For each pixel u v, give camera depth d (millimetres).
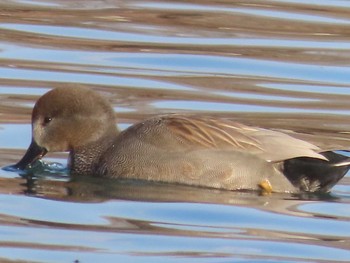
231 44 21297
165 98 18484
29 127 16859
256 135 14500
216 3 23703
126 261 11898
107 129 15125
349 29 22203
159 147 14492
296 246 12578
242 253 12297
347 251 12430
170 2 23625
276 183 14266
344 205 14008
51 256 12000
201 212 13531
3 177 14789
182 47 21016
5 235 12594
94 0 23797
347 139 16844
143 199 13945
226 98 18672
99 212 13445
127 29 21859
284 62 20547
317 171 14273
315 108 18406
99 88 18703
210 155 14305
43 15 22500
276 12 23156
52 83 18859
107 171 14703
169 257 12070
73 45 20875
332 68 20297
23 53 20297
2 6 22984
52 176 14906
